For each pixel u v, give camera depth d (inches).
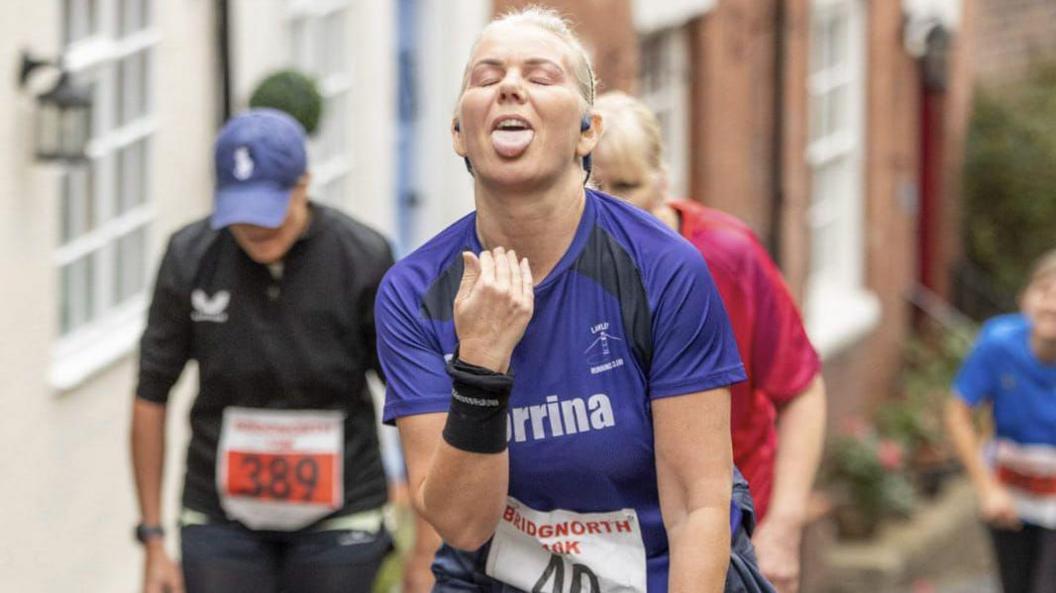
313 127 636.7
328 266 460.8
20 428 577.0
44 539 595.2
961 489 1170.0
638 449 308.5
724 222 438.9
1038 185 1347.2
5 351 566.6
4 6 557.6
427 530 459.5
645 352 305.0
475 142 297.7
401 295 311.6
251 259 461.1
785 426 445.7
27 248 574.9
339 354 463.8
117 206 637.9
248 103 636.7
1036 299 719.7
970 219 1358.3
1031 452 729.0
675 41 999.0
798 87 1101.7
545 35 299.3
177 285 464.4
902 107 1242.6
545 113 295.4
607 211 309.1
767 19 1072.2
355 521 475.5
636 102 430.0
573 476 309.0
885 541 1069.1
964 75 1323.8
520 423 307.0
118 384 640.4
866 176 1209.4
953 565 1128.2
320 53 753.0
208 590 474.0
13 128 564.1
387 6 781.9
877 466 1066.7
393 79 796.0
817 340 1115.3
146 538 482.9
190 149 668.1
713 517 307.3
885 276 1234.0
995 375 731.4
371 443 477.4
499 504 301.6
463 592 325.1
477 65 299.1
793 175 1101.7
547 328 304.7
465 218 313.3
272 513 472.4
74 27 610.5
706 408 306.2
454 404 295.3
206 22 671.1
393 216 804.6
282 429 468.4
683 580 305.9
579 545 313.4
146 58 644.7
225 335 463.5
